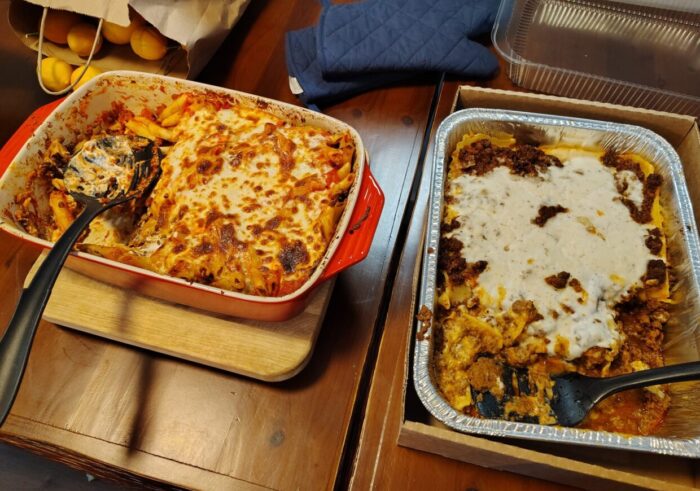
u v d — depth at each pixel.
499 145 0.96
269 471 0.74
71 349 0.83
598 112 0.94
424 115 1.08
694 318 0.76
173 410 0.78
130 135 0.93
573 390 0.75
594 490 0.71
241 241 0.78
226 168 0.83
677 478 0.71
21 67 1.14
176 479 0.73
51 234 0.87
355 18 1.09
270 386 0.80
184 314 0.82
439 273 0.81
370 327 0.85
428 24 1.09
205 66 1.12
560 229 0.84
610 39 1.12
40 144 0.86
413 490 0.72
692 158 0.91
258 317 0.77
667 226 0.85
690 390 0.74
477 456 0.69
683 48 1.11
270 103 0.88
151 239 0.82
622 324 0.81
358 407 0.82
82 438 0.76
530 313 0.77
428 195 0.94
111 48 1.13
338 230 0.74
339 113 1.08
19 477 1.24
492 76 1.12
